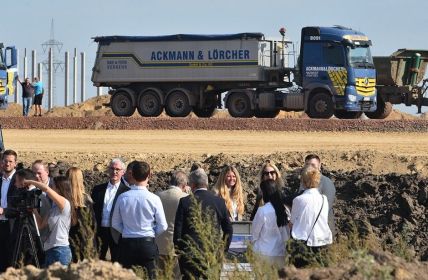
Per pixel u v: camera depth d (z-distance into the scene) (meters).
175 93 106.62
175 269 29.53
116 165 31.06
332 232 31.61
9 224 30.73
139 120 89.25
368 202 46.72
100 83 109.44
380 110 103.81
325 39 97.38
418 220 45.09
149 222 28.33
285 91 101.25
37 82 112.44
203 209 27.84
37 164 30.75
